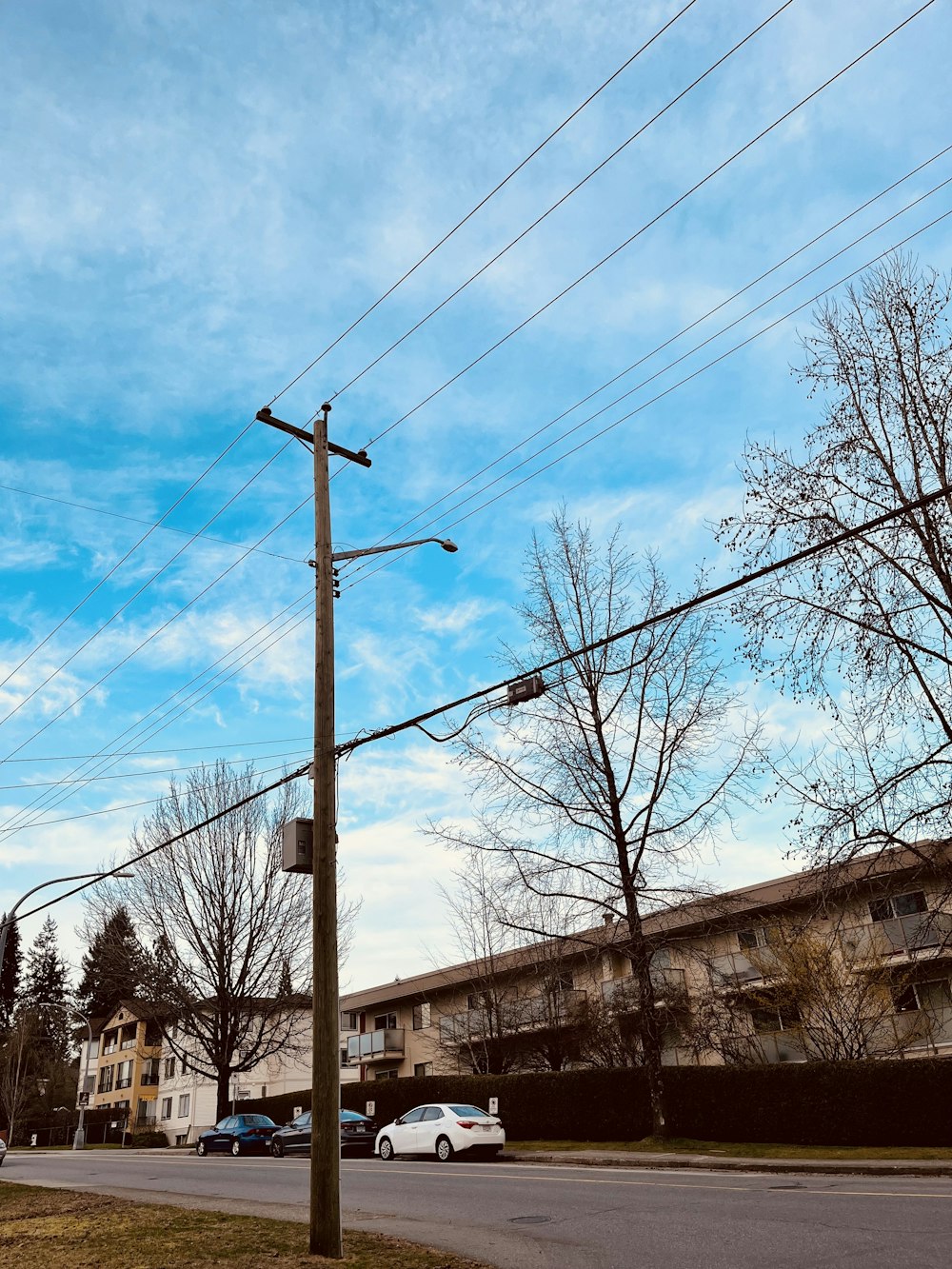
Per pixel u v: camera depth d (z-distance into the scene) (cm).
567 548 2589
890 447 2116
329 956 1072
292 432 1365
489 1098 2902
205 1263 913
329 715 1183
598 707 2506
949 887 2075
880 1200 1179
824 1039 2548
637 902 2367
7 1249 1062
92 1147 5612
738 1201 1247
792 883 2775
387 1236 1102
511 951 3741
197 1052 5694
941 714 1953
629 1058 3175
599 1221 1154
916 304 2106
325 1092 1017
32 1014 7362
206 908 3684
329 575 1261
